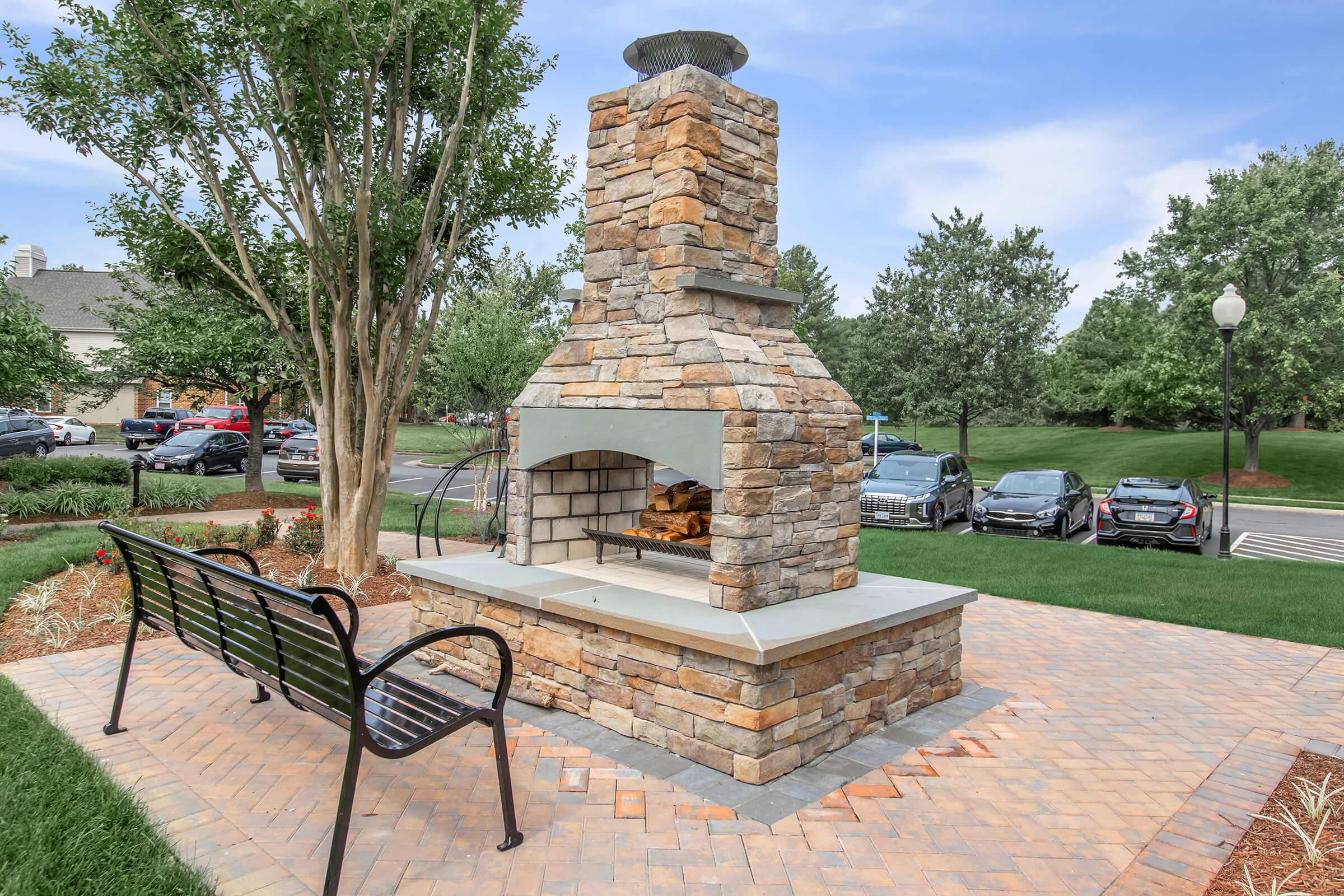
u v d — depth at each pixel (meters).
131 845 3.03
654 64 5.25
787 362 4.98
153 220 8.20
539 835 3.33
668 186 4.80
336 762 4.00
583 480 6.16
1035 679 5.71
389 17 7.23
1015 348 29.95
